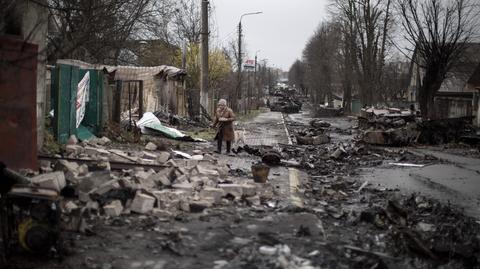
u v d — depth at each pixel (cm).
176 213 716
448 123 2370
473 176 1341
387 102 5475
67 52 971
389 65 6334
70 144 1166
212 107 3684
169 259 536
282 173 1229
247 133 2622
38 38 946
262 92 10338
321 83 7619
